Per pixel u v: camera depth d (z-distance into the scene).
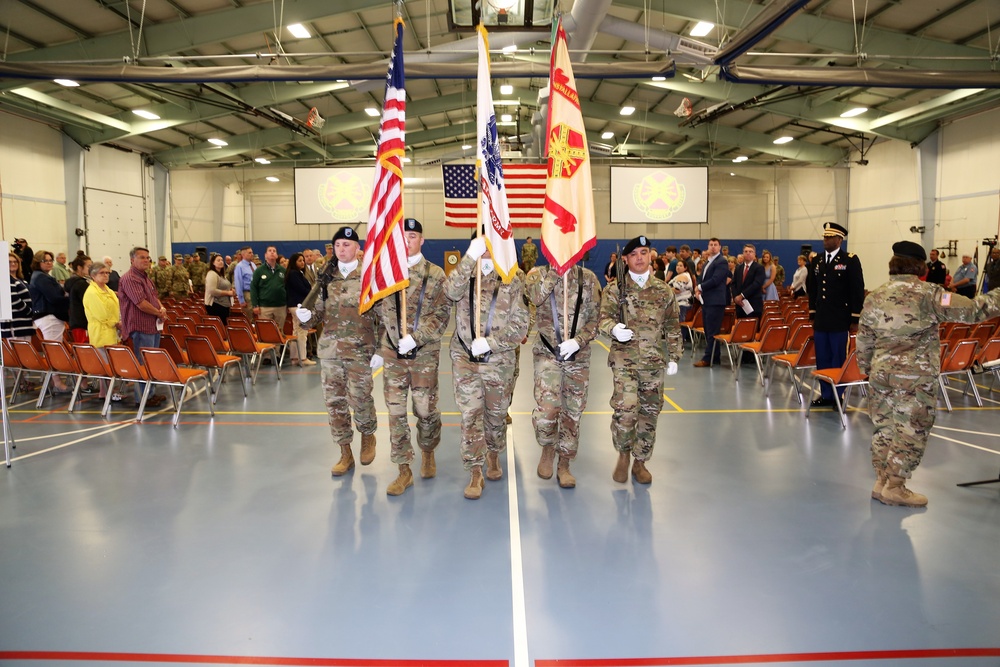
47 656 2.33
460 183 15.41
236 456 4.79
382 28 13.68
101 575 2.95
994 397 6.78
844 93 15.98
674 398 6.81
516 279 3.74
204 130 19.61
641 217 19.44
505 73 10.05
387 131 3.71
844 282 5.86
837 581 2.87
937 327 3.60
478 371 3.76
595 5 9.12
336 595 2.76
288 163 23.52
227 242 24.06
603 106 20.44
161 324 6.58
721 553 3.15
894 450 3.69
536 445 5.06
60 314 7.62
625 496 3.93
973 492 3.95
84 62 9.32
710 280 8.68
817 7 11.49
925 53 12.20
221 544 3.27
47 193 16.11
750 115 19.06
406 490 4.04
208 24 11.80
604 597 2.73
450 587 2.82
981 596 2.73
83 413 6.26
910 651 2.34
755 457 4.70
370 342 4.26
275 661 2.29
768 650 2.35
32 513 3.69
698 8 11.79
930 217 17.55
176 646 2.39
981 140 15.76
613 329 3.70
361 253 4.27
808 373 8.22
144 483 4.20
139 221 20.36
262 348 7.69
